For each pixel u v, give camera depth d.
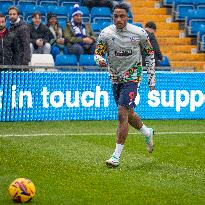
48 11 42.75
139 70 20.23
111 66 20.25
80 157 21.34
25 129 28.27
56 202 15.15
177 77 33.12
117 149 19.73
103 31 20.09
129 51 19.94
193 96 33.41
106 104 32.19
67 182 17.44
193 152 22.86
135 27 20.08
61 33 37.38
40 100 31.17
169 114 33.09
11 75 30.66
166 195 16.06
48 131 27.73
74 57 36.66
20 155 21.52
